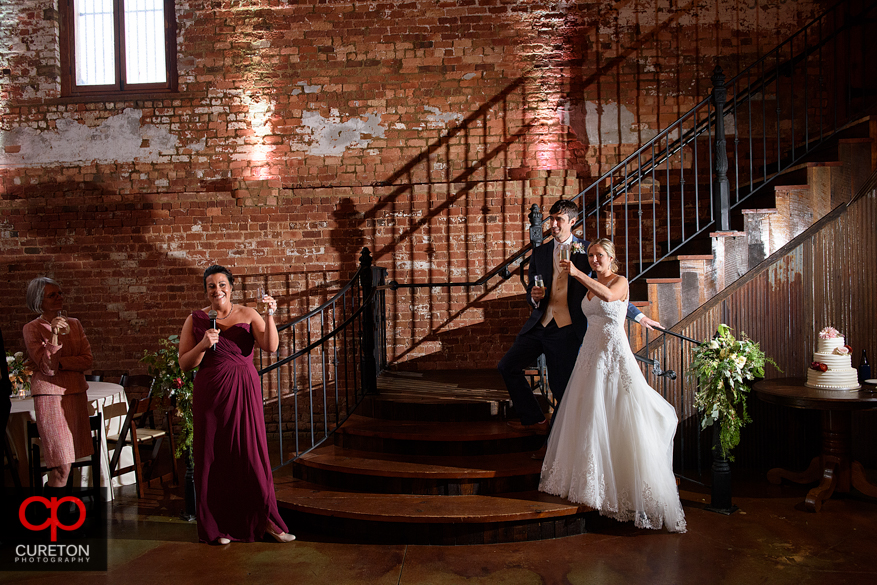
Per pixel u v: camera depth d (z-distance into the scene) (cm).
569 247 348
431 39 553
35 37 565
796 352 437
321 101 557
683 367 439
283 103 559
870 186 429
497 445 388
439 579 286
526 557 308
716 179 451
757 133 538
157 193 562
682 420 445
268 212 559
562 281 357
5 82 566
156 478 457
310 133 559
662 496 328
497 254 552
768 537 329
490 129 552
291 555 317
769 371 438
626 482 329
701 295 437
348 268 558
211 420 325
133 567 306
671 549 315
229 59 559
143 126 562
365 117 557
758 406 451
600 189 547
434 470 356
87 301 565
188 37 561
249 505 329
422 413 418
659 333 438
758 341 437
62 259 565
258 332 335
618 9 545
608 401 332
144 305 563
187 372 362
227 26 559
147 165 563
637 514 325
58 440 364
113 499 414
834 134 471
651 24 543
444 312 557
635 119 545
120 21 573
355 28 555
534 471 358
